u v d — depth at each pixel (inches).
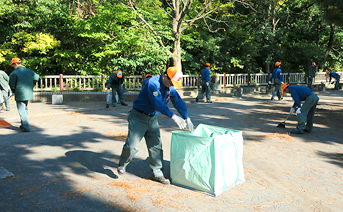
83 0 596.7
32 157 181.6
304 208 120.0
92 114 364.2
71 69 654.5
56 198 124.8
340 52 1060.5
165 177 150.6
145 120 137.3
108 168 165.2
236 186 140.5
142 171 160.9
